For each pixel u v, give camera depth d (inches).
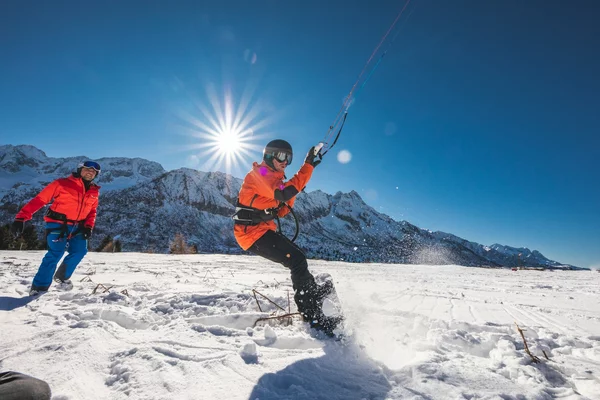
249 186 110.0
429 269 542.3
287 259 106.2
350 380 66.2
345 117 113.8
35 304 127.1
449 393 59.3
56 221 156.6
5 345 79.2
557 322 129.2
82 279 214.1
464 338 97.0
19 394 39.4
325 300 100.5
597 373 71.6
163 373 64.3
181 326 97.2
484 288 258.1
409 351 87.8
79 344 78.2
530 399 58.3
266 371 67.9
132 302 138.7
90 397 56.8
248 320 111.2
